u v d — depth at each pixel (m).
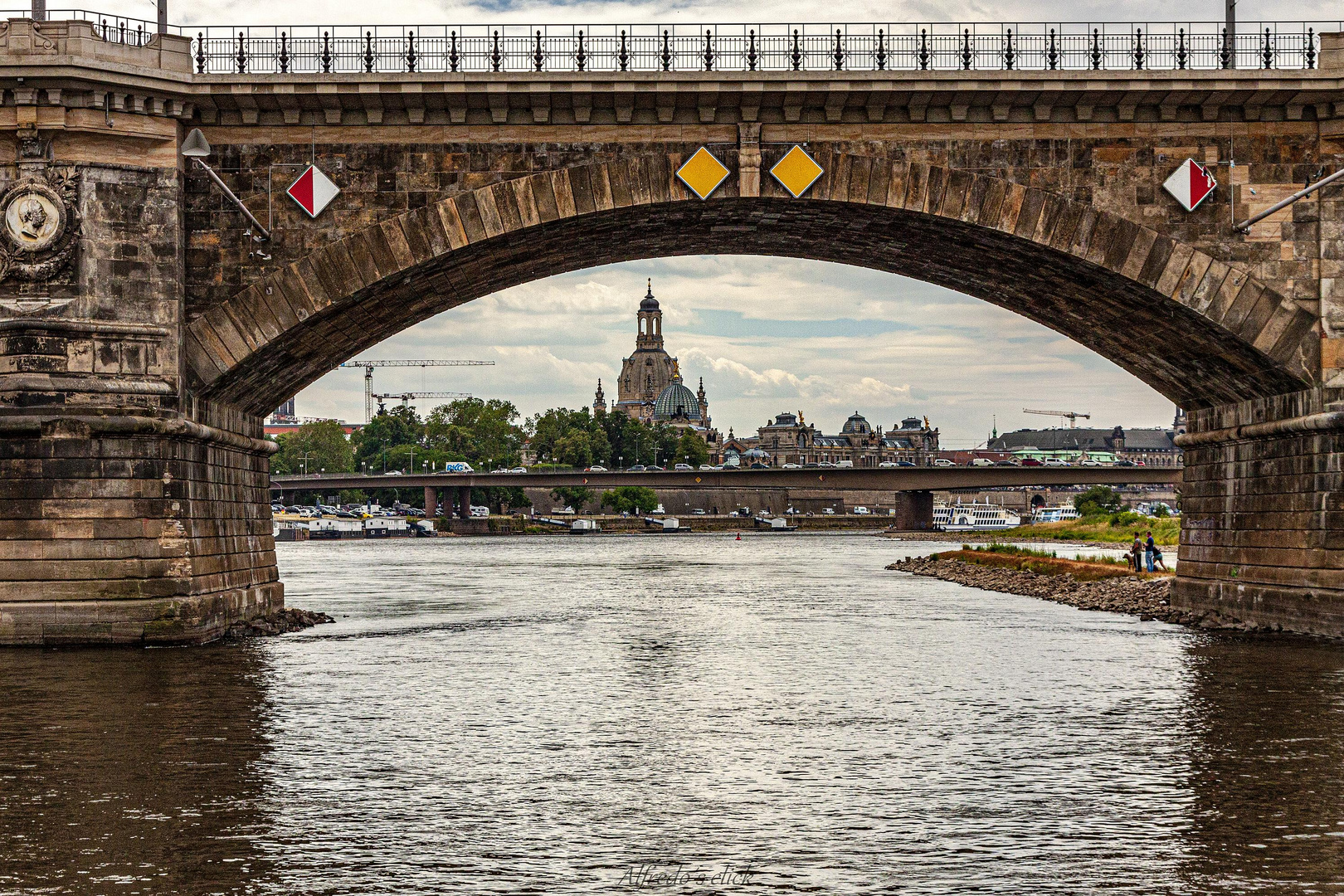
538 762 32.16
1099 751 33.25
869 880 23.12
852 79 51.72
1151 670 46.91
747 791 29.33
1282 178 53.72
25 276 49.38
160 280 50.81
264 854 24.61
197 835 25.80
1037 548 152.25
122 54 50.00
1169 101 52.91
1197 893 22.44
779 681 45.44
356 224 52.62
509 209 52.84
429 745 34.19
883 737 35.25
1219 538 61.09
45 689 41.22
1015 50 52.62
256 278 52.22
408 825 26.55
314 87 51.00
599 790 29.44
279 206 52.41
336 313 54.28
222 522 55.22
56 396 48.66
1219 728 36.00
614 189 53.19
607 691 43.25
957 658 51.34
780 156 53.41
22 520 48.31
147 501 49.00
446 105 52.25
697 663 50.44
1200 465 63.31
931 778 30.41
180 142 51.84
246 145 52.41
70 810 27.56
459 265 56.47
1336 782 29.80
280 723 36.91
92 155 50.03
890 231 58.44
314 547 197.38
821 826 26.45
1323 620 52.72
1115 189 53.62
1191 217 53.59
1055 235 53.47
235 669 45.88
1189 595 63.97
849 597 86.62
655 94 51.94
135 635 48.94
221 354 51.81
